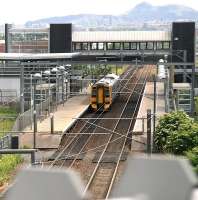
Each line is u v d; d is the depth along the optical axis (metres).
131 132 68.19
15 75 99.50
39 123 75.88
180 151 52.03
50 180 3.67
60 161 57.56
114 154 60.94
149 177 3.84
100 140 69.38
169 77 100.12
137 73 163.38
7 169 50.72
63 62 91.62
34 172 3.72
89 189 45.09
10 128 76.56
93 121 83.25
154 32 133.00
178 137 52.66
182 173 3.78
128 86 129.88
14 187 3.77
